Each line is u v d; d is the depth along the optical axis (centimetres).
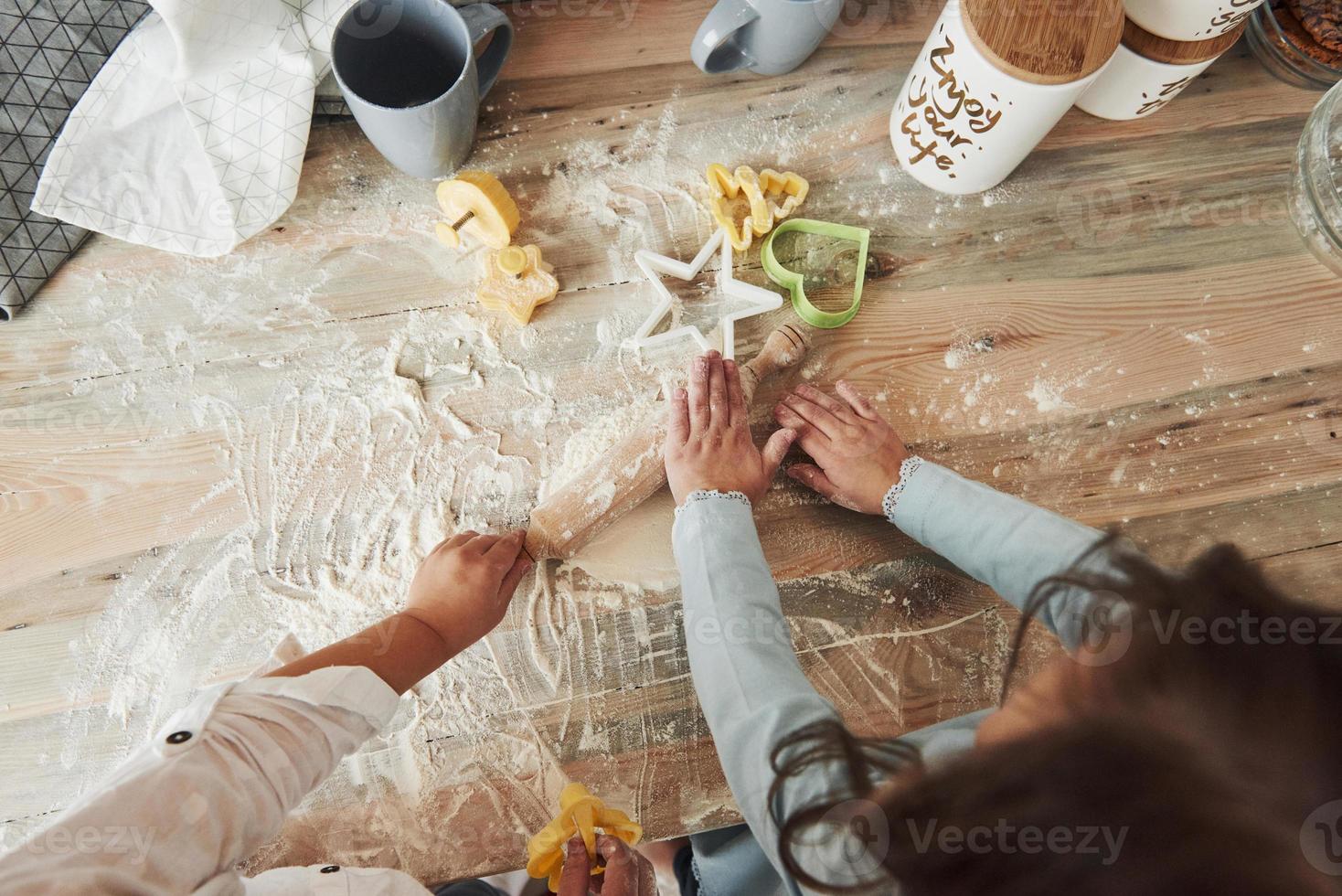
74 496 75
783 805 55
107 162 77
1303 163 86
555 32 87
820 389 81
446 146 77
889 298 84
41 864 43
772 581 69
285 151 78
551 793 71
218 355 79
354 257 81
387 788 70
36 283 77
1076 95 70
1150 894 37
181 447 77
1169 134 88
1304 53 87
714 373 75
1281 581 77
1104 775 39
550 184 84
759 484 74
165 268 80
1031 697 45
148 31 74
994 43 67
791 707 59
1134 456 80
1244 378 83
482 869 69
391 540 76
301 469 77
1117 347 83
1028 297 84
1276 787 36
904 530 74
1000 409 81
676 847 84
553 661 73
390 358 80
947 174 83
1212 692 39
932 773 48
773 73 88
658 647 74
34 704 71
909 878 43
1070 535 65
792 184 83
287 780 53
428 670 65
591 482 73
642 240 84
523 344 81
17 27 71
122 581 74
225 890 49
